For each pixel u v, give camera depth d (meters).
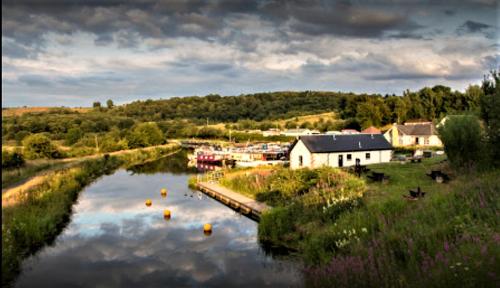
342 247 14.35
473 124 25.59
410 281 9.49
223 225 24.42
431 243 11.28
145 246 20.81
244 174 37.69
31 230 20.25
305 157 42.69
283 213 20.30
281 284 14.70
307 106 166.88
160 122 131.25
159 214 27.89
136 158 71.69
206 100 193.00
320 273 12.38
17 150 54.16
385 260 11.11
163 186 40.50
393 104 103.12
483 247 9.09
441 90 105.88
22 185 32.38
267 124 122.94
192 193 35.81
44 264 18.30
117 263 18.34
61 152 62.53
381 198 21.17
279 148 73.19
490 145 22.02
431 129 66.06
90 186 40.72
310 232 18.16
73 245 21.12
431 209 14.25
